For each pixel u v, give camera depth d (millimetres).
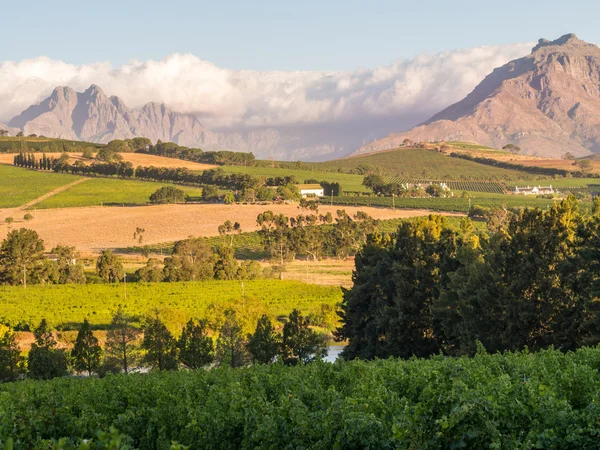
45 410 25734
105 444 11266
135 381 34812
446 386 18594
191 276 138500
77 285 128250
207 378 33094
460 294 55250
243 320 83125
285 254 169375
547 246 51719
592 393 20891
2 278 134875
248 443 20516
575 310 48688
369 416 17500
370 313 70938
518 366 28516
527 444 15594
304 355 65062
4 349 65000
